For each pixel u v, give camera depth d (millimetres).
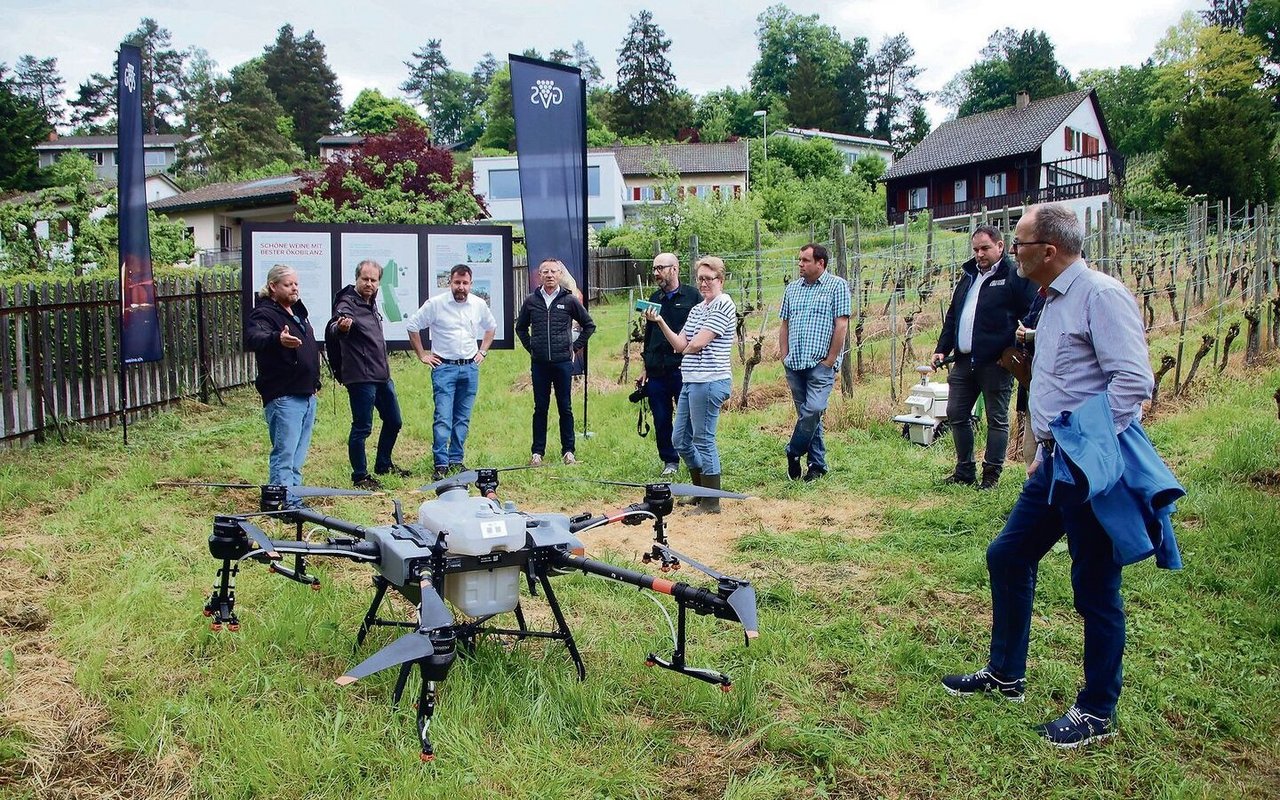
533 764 3344
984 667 4172
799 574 5539
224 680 3945
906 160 48938
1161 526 3422
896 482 7559
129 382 10430
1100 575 3547
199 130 79812
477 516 3643
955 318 7312
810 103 89188
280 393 6742
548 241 10047
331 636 4320
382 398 7973
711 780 3361
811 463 7875
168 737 3488
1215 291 14664
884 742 3559
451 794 3139
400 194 22688
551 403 11359
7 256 16766
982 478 7266
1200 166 39438
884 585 5215
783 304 7801
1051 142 43344
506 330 11094
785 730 3627
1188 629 4492
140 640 4254
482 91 115000
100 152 76938
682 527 6660
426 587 3232
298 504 4602
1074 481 3434
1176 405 9344
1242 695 3904
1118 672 3580
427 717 2986
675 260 7875
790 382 7742
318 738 3486
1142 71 77250
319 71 95438
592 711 3738
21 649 4266
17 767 3338
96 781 3287
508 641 4363
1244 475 6742
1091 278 3521
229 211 35688
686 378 7000
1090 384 3539
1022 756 3506
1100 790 3289
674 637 4391
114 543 5754
